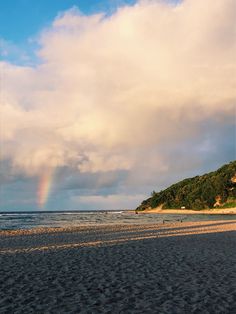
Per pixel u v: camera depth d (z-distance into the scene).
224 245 26.25
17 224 77.31
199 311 9.90
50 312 9.76
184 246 25.70
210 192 160.75
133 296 11.54
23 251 23.20
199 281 13.72
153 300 11.06
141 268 16.66
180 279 14.12
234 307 10.26
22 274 15.02
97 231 43.12
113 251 23.05
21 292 11.91
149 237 33.53
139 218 110.56
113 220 96.00
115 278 14.34
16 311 9.80
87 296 11.52
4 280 13.76
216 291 12.10
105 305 10.51
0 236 36.44
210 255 20.98
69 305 10.46
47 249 24.36
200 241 29.20
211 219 91.56
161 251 22.92
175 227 48.91
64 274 15.12
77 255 21.12
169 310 10.02
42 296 11.43
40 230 46.03
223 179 157.38
